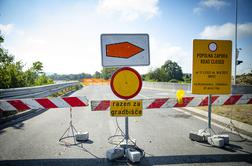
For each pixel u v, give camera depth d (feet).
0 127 22.17
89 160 13.75
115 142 17.22
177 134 19.58
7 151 15.16
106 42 14.29
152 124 23.86
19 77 41.19
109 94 66.44
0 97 24.86
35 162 13.39
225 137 16.72
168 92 75.41
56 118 27.35
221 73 17.11
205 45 16.85
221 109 31.71
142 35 14.55
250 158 13.99
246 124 22.35
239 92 55.16
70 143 16.96
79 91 83.61
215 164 13.07
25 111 30.55
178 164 13.10
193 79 16.89
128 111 15.03
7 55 55.21
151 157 14.20
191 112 32.32
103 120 26.17
